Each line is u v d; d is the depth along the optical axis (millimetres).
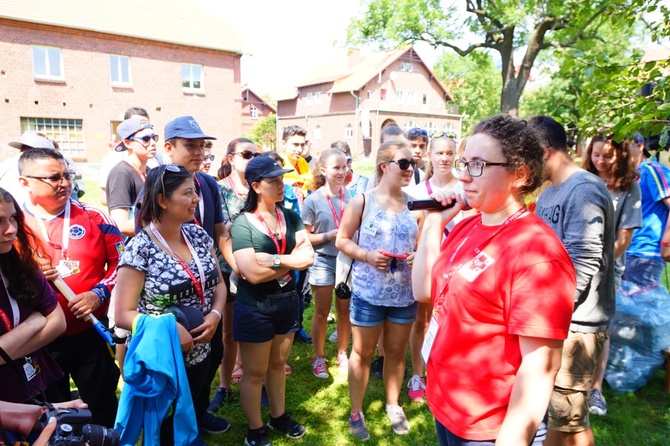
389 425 3309
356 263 3107
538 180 1583
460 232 1825
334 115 38969
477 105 50625
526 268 1441
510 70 18453
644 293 3885
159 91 22609
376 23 18953
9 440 1384
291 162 5688
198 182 3051
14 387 1962
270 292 2803
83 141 20938
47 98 19781
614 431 3225
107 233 2832
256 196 2824
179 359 2262
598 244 2293
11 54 18781
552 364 1426
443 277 1745
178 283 2416
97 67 20828
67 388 2818
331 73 42906
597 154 3365
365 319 3014
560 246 1478
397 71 39625
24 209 2592
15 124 19203
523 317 1411
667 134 1966
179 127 2939
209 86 24031
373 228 3004
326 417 3408
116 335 2686
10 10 18609
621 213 3391
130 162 3457
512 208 1603
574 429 2412
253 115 51469
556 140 2459
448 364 1654
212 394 3709
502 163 1518
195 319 2453
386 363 3217
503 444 1401
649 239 3914
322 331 4027
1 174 3643
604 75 2305
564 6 13734
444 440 1764
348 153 5934
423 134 4531
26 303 2035
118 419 2246
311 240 3783
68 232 2645
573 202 2354
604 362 3494
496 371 1542
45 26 19328
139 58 21844
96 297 2613
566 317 1414
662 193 3744
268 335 2824
